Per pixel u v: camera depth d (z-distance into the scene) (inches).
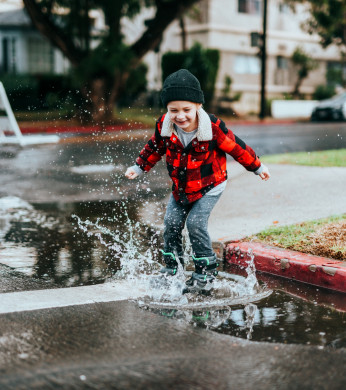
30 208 289.6
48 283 167.0
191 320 135.2
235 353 113.7
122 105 1131.9
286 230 209.6
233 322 134.0
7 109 585.9
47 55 1384.1
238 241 202.2
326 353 114.0
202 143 149.3
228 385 98.9
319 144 589.6
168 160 155.6
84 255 200.8
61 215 270.8
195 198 157.5
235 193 290.7
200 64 1087.6
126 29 1262.3
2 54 1365.7
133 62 851.4
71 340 120.6
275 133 749.9
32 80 1115.3
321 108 1024.9
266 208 253.6
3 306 144.3
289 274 175.8
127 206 289.0
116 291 159.0
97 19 1311.5
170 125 149.8
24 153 527.2
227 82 1207.6
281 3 1283.2
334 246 182.5
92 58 830.5
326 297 155.6
